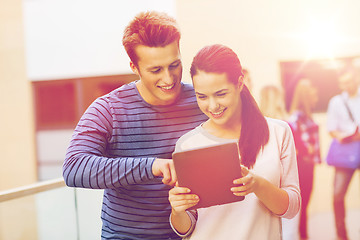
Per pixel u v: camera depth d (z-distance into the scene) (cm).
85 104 721
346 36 530
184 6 562
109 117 150
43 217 258
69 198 255
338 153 464
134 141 152
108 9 671
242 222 139
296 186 143
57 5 696
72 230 254
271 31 549
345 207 463
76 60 703
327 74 527
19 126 748
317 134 409
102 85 701
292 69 540
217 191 128
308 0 538
